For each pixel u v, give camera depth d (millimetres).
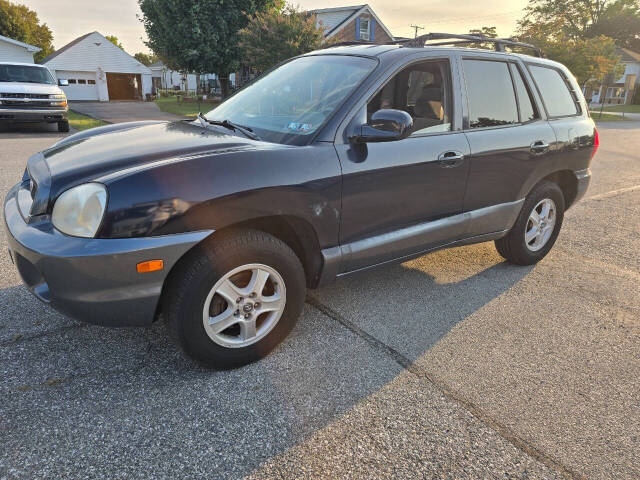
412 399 2305
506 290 3643
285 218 2459
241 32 18969
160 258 2062
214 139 2582
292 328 2662
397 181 2811
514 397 2359
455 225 3268
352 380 2434
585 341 2936
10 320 2842
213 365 2408
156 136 2705
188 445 1946
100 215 1997
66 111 12594
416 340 2859
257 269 2387
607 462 1968
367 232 2799
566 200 4344
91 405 2154
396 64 2867
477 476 1859
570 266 4215
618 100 49719
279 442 1988
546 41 27078
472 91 3301
